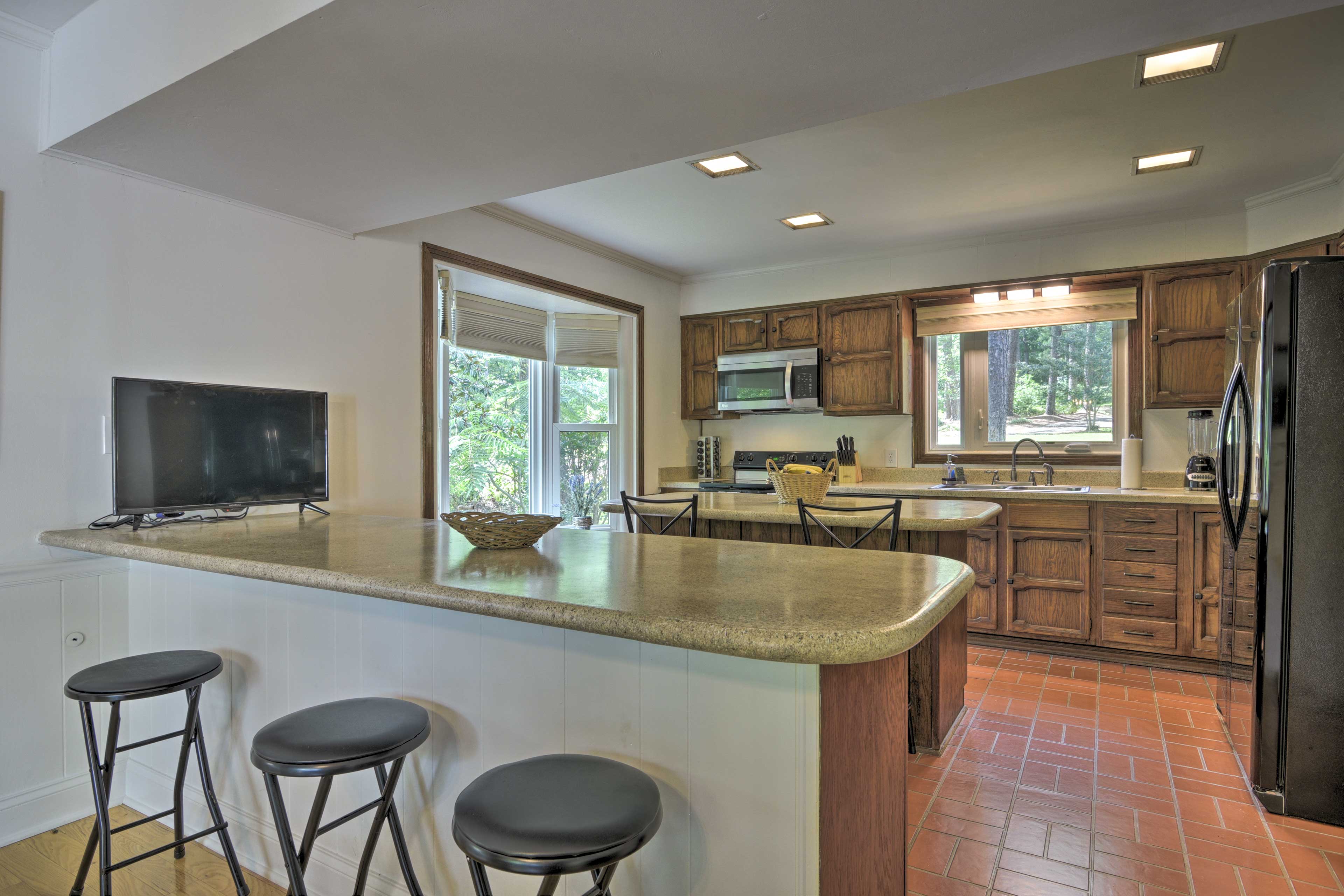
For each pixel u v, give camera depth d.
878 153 3.01
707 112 1.91
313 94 1.79
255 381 2.60
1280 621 2.09
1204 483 3.64
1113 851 1.91
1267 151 2.99
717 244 4.41
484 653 1.52
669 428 5.24
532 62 1.65
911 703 2.54
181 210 2.40
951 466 4.44
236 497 2.40
